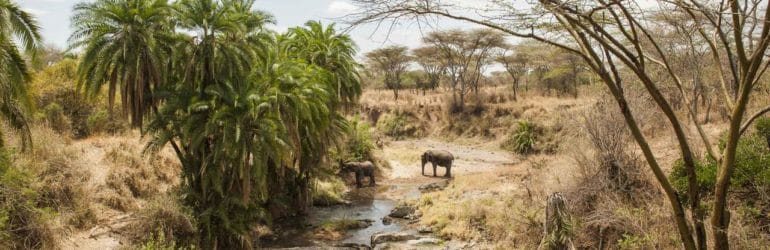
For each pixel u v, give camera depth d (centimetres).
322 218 2000
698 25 499
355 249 1545
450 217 1769
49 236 1307
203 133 1402
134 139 2150
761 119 1058
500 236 1489
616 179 1220
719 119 1811
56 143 1708
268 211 1880
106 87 2416
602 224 1111
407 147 4006
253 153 1417
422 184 2714
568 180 1312
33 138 1642
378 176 2911
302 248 1545
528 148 3547
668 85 1366
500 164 3284
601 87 1306
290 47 2144
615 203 1131
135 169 1847
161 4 1465
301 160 2012
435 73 5912
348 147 2841
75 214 1463
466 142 4209
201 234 1476
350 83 2189
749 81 428
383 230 1797
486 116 4331
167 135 1477
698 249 498
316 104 1766
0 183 1254
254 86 1540
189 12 1484
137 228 1432
